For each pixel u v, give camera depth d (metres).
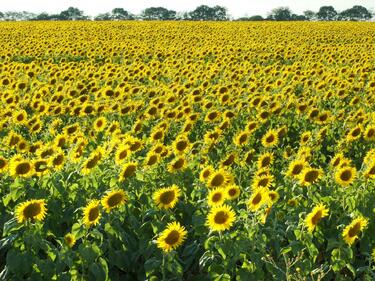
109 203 5.79
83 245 5.30
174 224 5.16
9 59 24.67
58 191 6.46
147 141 9.09
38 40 34.03
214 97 13.98
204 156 8.66
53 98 13.70
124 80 17.67
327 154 10.88
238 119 11.94
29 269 5.35
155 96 14.42
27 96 14.69
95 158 6.77
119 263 5.72
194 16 159.50
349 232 5.32
